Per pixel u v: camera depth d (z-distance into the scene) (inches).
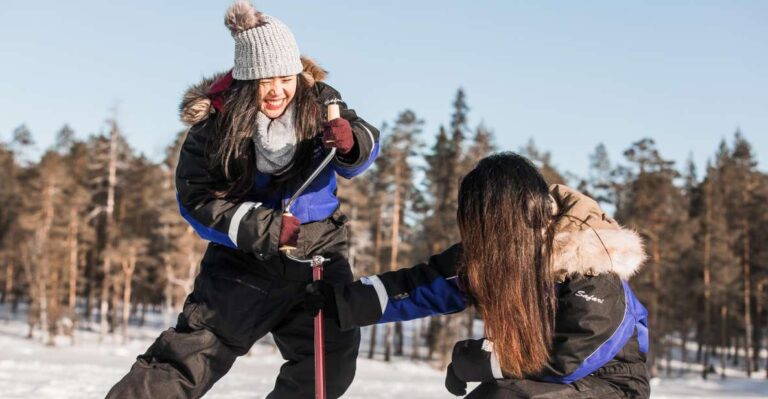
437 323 1374.3
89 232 1583.4
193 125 108.9
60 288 1481.3
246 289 111.1
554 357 92.3
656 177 1334.9
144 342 1475.1
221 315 109.8
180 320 112.3
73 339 1375.5
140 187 1808.6
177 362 107.4
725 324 1557.6
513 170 93.6
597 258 91.7
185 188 107.2
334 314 109.5
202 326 110.2
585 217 95.7
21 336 1478.8
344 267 118.3
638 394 96.0
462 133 1310.3
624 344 94.4
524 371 93.7
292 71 106.7
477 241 93.5
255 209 104.2
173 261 1389.0
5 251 1790.1
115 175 1747.0
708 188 1654.8
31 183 1633.9
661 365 1508.4
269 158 107.0
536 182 93.9
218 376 112.3
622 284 95.7
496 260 91.7
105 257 1517.0
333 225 116.6
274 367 888.9
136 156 1825.8
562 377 93.1
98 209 1574.8
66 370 520.1
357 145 107.3
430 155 1391.5
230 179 107.0
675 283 1439.5
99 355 918.4
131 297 1937.7
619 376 96.1
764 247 1573.6
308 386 118.8
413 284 107.2
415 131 1374.3
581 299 91.9
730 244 1560.0
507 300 91.1
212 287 111.6
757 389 1113.4
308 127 108.4
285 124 107.3
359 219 1397.6
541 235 92.8
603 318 91.4
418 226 1389.0
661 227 1316.4
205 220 105.7
